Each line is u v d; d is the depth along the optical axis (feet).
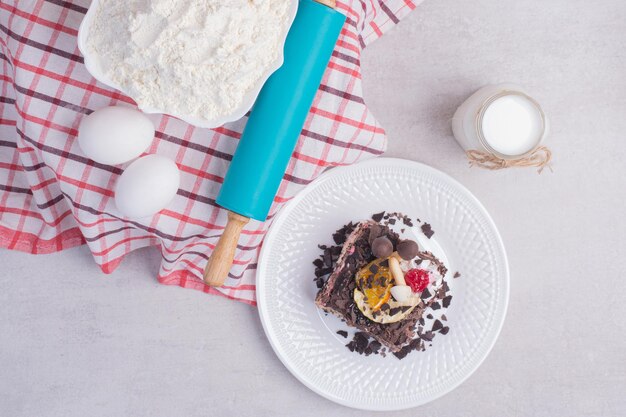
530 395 2.69
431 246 2.56
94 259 2.55
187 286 2.55
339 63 2.22
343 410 2.67
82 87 2.14
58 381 2.61
